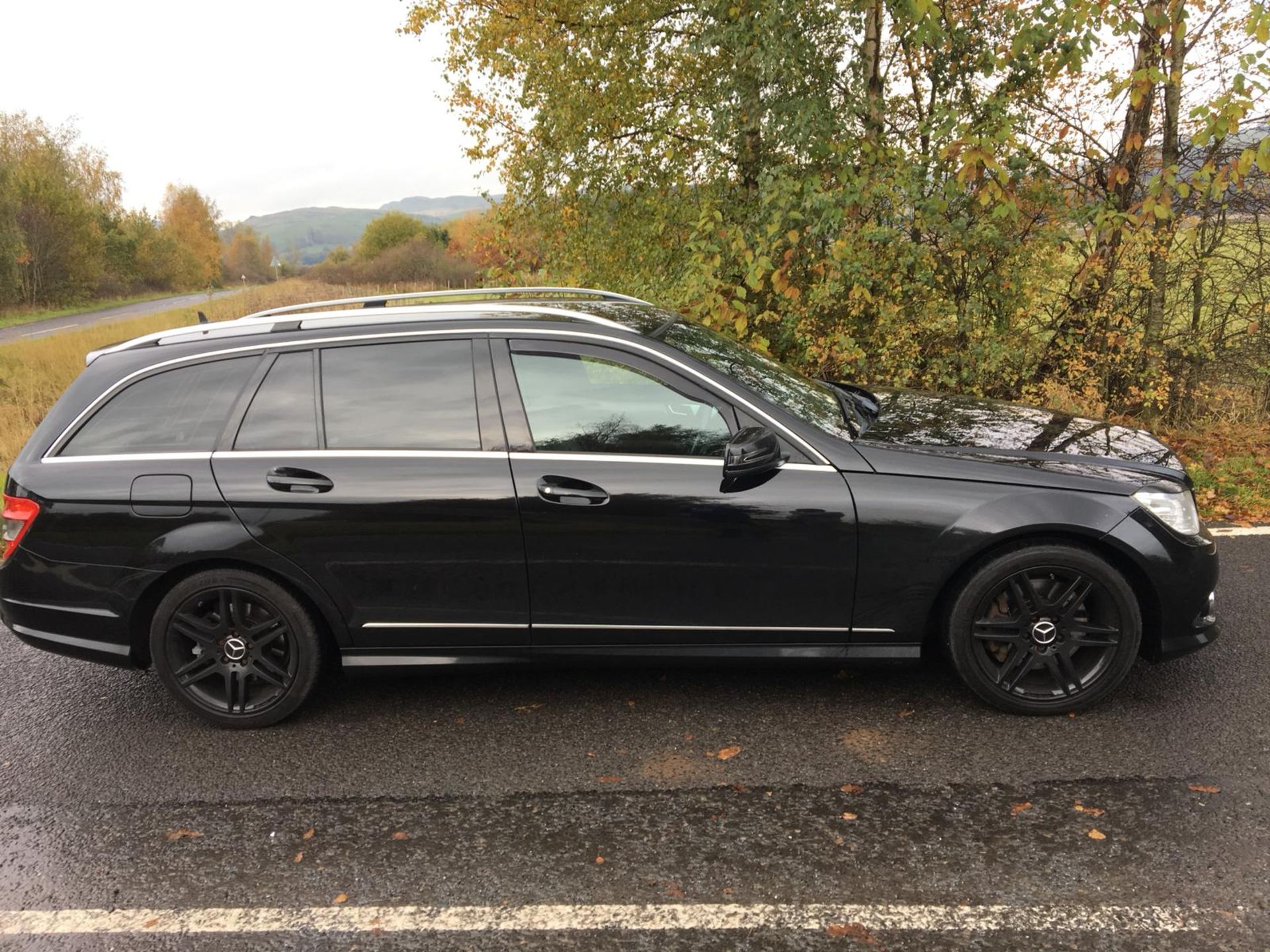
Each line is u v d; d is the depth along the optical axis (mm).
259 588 3424
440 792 3029
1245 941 2160
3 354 23344
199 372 3482
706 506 3213
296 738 3467
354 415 3381
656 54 11336
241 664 3525
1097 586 3184
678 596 3314
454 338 3400
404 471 3301
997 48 7895
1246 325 7969
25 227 53750
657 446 3262
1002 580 3205
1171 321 8031
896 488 3195
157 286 80750
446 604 3377
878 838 2648
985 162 6648
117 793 3135
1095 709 3342
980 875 2459
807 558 3232
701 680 3752
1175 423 8195
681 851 2639
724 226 8062
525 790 3014
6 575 3506
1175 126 7809
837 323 7250
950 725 3287
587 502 3229
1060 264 7426
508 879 2555
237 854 2740
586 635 3389
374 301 4074
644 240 11141
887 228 7035
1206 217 7824
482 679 3896
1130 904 2314
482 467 3281
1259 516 5734
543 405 3314
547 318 3459
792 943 2244
